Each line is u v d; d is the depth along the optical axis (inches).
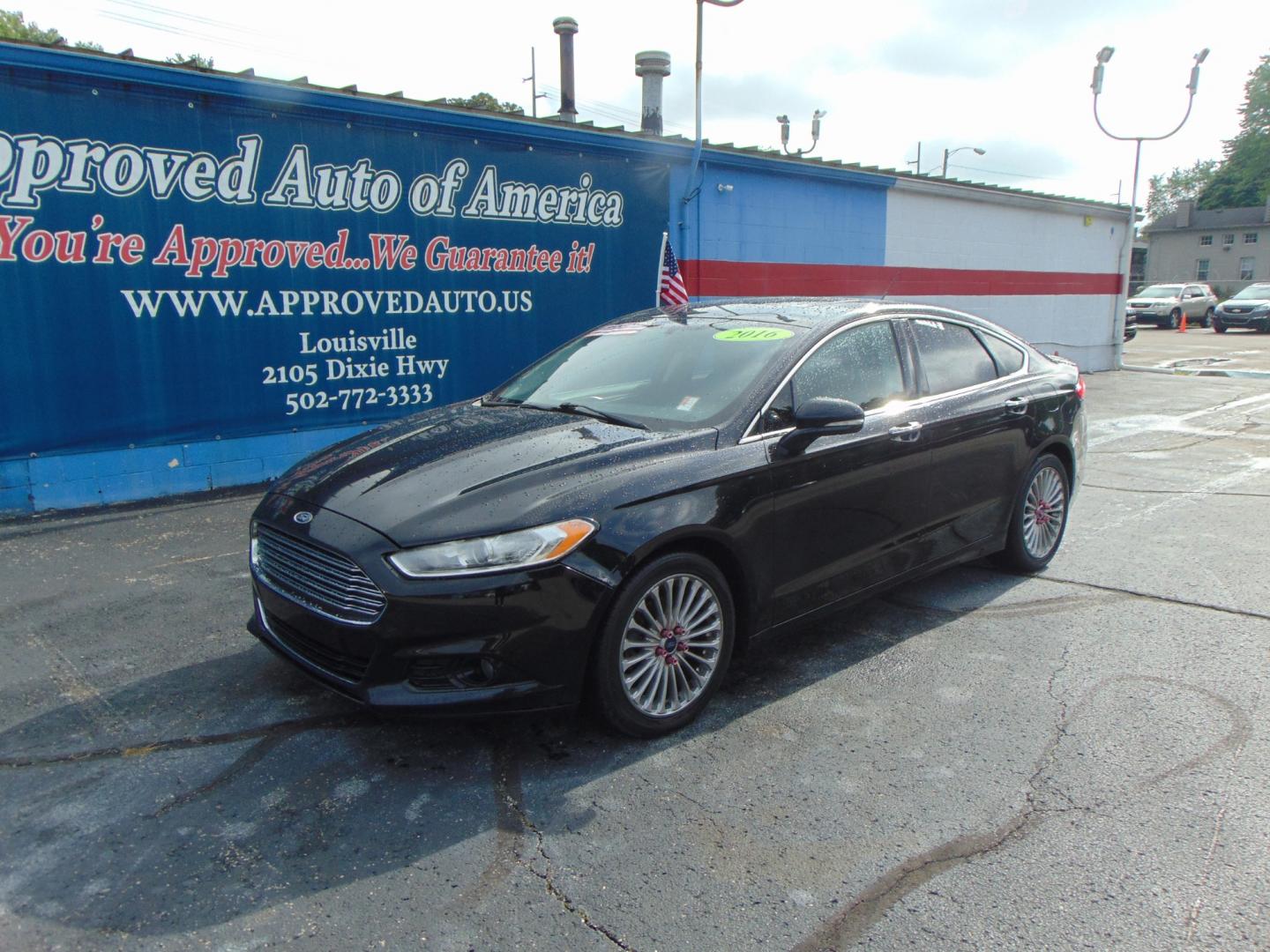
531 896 99.8
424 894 99.8
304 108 290.8
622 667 127.8
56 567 210.7
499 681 120.1
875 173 496.4
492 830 111.7
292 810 115.3
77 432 264.2
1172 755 130.0
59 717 138.3
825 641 173.0
